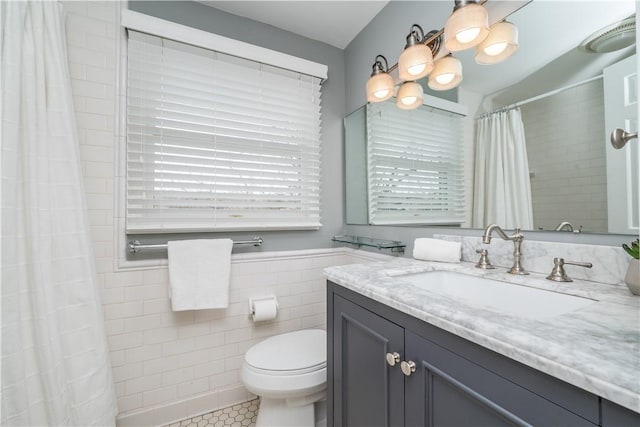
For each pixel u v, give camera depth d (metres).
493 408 0.52
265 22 1.76
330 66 1.99
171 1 1.53
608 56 0.79
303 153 1.86
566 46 0.88
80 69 1.33
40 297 1.07
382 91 1.37
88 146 1.34
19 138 1.07
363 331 0.90
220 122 1.62
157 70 1.48
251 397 1.66
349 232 1.97
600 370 0.38
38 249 1.08
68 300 1.16
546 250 0.91
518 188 1.01
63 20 1.27
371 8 1.66
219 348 1.59
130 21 1.39
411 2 1.46
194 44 1.52
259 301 1.65
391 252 1.58
